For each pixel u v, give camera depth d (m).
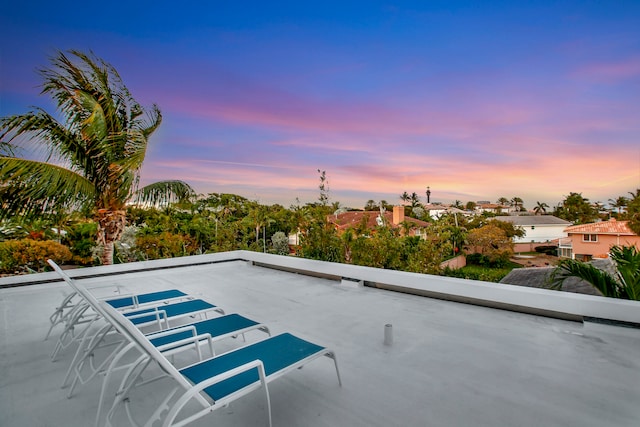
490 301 4.65
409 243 10.38
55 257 12.09
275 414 2.29
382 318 4.29
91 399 2.52
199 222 15.53
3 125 6.51
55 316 4.36
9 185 6.49
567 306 4.05
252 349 2.45
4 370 3.00
